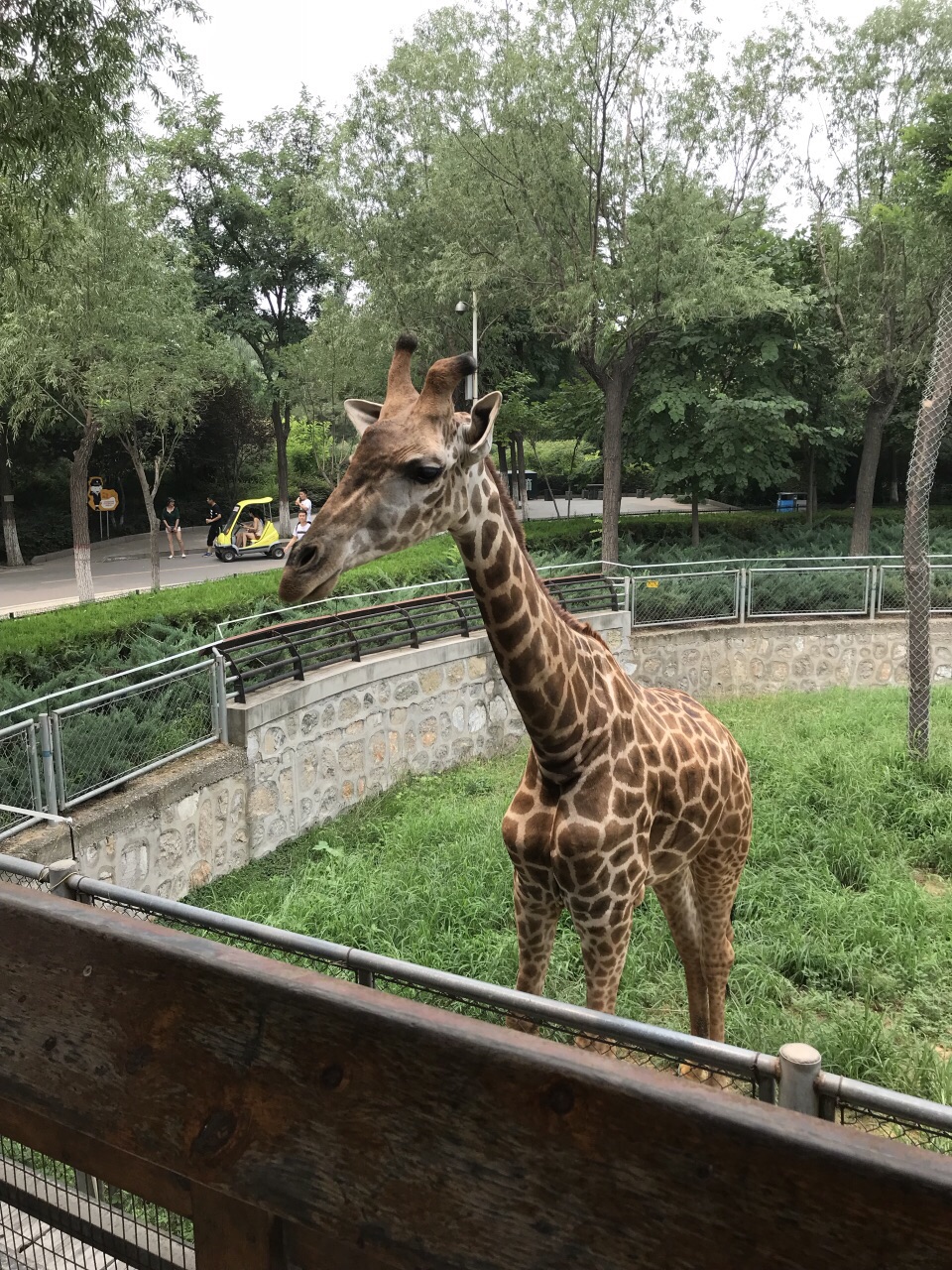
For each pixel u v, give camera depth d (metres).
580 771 3.17
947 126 8.55
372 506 2.52
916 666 8.00
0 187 8.80
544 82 13.33
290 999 1.07
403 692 9.24
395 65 16.06
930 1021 4.77
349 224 17.42
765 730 9.64
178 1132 1.11
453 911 5.80
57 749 5.70
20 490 32.59
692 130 13.76
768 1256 0.84
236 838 7.27
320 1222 1.02
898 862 6.36
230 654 7.87
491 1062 0.96
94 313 13.92
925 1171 0.79
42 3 7.66
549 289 15.24
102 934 1.22
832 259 16.77
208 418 35.62
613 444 16.17
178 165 24.30
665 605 12.68
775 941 5.35
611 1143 0.90
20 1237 2.01
